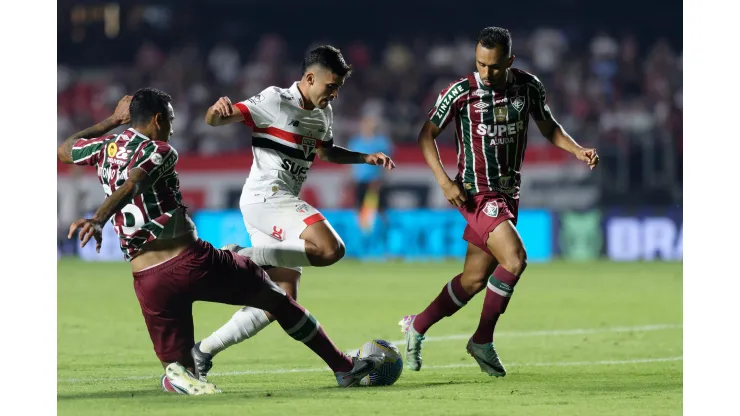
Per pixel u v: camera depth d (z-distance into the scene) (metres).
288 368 24.75
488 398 19.66
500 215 23.22
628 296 45.66
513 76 23.64
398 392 20.50
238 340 21.78
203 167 73.25
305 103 22.22
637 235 68.56
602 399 19.64
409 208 71.88
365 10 105.88
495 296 22.88
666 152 76.94
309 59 22.02
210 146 82.25
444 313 23.98
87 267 64.06
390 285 51.19
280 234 22.00
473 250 23.77
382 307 40.91
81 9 100.06
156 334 19.86
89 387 21.22
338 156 23.22
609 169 75.75
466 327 34.59
